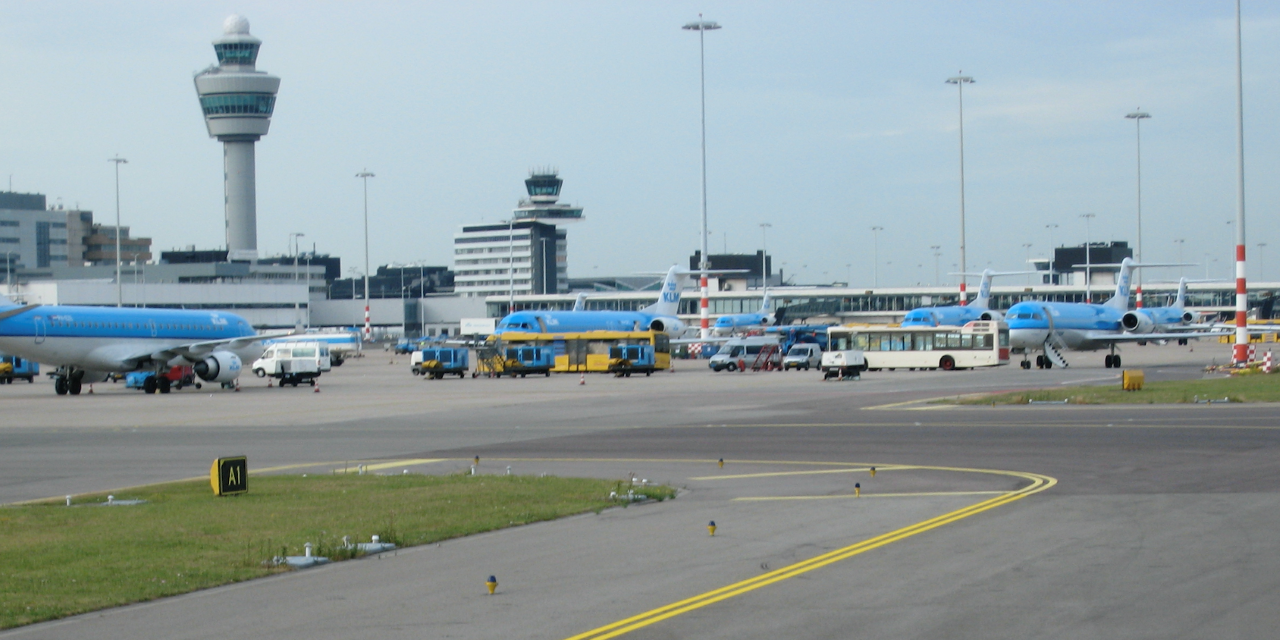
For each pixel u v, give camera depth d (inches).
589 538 970.7
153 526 1052.5
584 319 5270.7
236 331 3991.1
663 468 1503.4
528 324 5054.1
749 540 941.2
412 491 1270.9
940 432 1892.2
